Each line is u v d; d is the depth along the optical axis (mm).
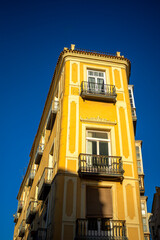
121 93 17203
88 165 13766
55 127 17438
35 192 21375
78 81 17172
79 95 16453
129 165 14273
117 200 13062
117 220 12156
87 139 15000
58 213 12281
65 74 17328
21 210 31766
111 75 17984
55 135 16797
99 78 17906
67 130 14805
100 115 15836
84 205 12711
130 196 13289
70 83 16906
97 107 16141
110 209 12953
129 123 15930
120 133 15367
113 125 15586
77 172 13539
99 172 13430
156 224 30234
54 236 11719
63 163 13672
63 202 12594
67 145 14297
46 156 19453
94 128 15336
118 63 18734
